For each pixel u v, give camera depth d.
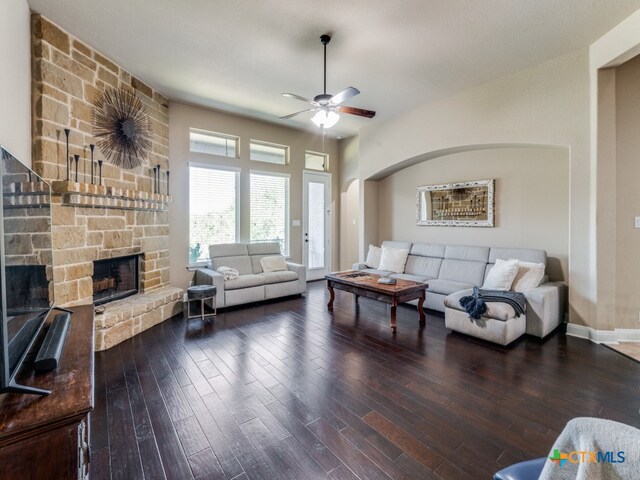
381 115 5.21
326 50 3.23
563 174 3.86
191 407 2.11
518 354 2.95
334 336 3.40
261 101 4.60
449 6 2.55
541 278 3.63
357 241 7.25
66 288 2.92
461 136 4.31
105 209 3.37
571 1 2.51
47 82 2.74
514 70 3.71
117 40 3.06
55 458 1.09
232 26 2.83
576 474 0.77
